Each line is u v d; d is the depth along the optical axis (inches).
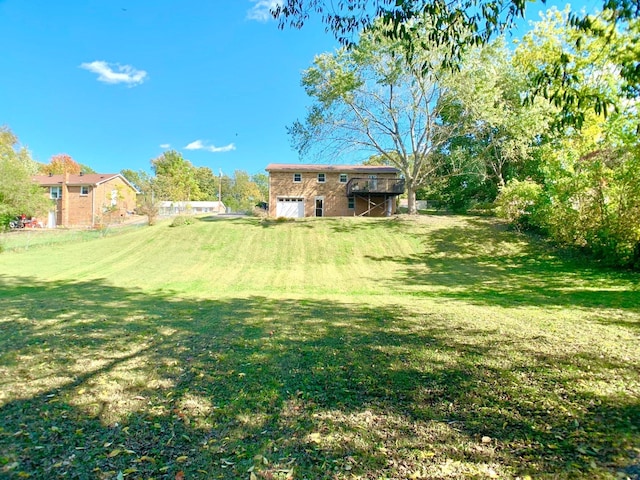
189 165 2485.2
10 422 99.5
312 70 820.6
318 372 137.9
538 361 142.6
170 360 151.3
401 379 129.8
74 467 81.0
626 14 174.1
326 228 859.4
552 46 464.1
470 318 225.6
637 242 517.3
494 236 767.1
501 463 82.7
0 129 1195.9
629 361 139.9
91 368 140.9
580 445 87.9
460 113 829.2
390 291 446.9
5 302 300.8
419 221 896.9
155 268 618.2
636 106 459.2
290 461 85.0
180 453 87.7
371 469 81.8
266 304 310.0
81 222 1320.1
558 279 491.5
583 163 588.1
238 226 896.9
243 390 122.8
